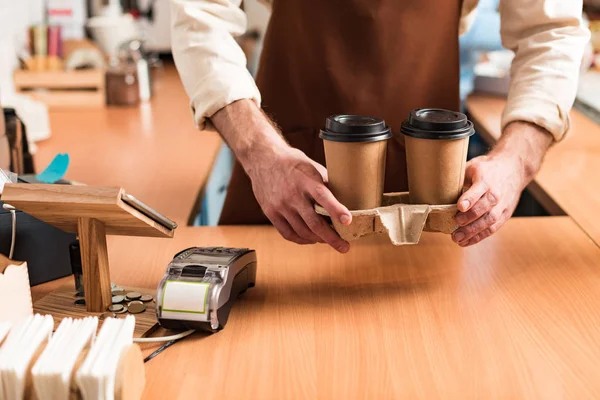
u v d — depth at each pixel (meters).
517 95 1.35
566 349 1.05
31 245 1.25
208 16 1.34
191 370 1.00
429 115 1.13
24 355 0.86
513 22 1.45
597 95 2.72
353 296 1.22
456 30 1.58
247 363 1.02
